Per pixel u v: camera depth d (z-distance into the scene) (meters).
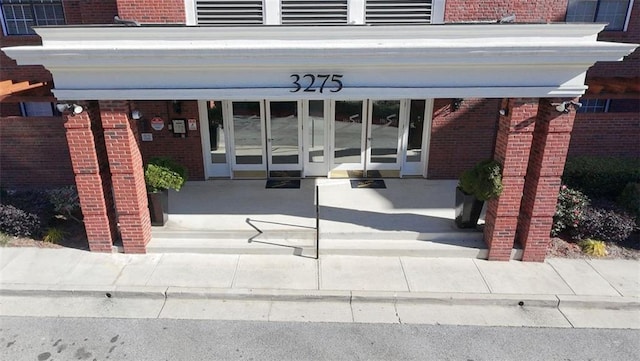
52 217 8.83
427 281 7.20
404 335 6.12
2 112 12.17
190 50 6.29
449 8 9.50
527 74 6.62
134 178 7.38
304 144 11.14
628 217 8.39
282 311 6.62
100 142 7.45
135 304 6.75
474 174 7.64
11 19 11.42
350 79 6.73
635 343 6.01
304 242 8.13
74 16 10.89
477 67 6.59
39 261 7.68
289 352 5.79
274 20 9.45
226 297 6.88
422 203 9.73
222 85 6.80
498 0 9.52
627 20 10.97
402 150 11.21
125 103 6.92
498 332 6.20
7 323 6.29
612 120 10.50
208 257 7.87
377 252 7.91
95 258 7.79
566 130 6.89
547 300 6.73
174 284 7.05
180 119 10.62
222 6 9.38
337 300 6.84
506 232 7.62
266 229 8.41
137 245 7.86
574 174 9.63
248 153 11.23
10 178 11.10
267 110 10.82
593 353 5.81
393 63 6.49
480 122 10.70
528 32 6.50
